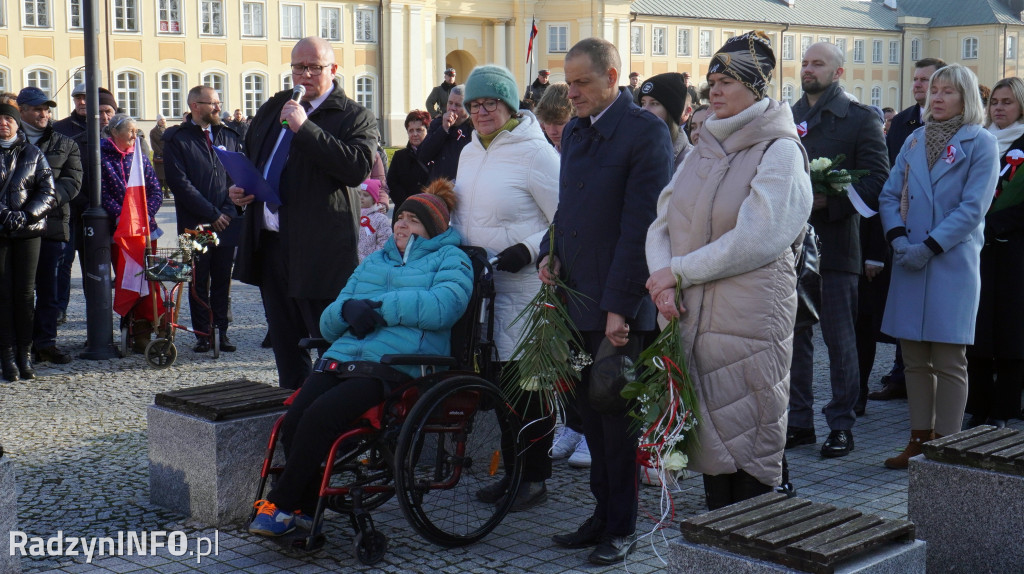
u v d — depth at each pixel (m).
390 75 53.19
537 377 4.52
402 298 4.71
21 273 8.35
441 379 4.72
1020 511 3.93
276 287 6.12
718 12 67.12
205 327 9.65
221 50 47.50
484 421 5.64
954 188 5.79
